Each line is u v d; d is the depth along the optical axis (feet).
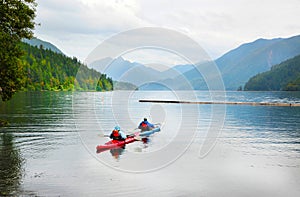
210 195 37.93
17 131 80.94
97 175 44.60
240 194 38.42
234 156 56.24
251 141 70.74
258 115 131.54
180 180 43.01
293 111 151.02
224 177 44.39
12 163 50.16
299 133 82.17
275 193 38.68
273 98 301.84
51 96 280.72
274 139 72.90
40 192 37.91
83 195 37.19
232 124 101.24
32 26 81.87
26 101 206.49
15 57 79.41
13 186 39.75
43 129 84.74
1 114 122.62
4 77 77.46
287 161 52.80
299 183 42.16
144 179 43.14
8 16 76.84
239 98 301.43
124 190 39.04
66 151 58.90
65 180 42.24
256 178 44.11
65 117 114.52
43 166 48.65
